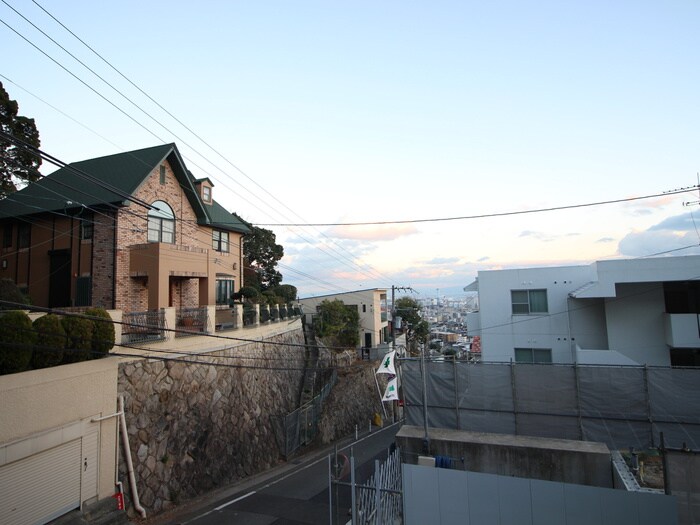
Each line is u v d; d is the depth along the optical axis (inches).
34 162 724.7
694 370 481.7
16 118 697.6
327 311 1599.4
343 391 1245.1
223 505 565.9
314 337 1395.2
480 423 544.4
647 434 486.3
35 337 413.4
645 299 783.1
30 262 888.3
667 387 487.5
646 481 402.0
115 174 875.4
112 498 479.2
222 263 1090.1
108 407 490.0
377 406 1400.1
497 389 544.1
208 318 701.3
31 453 398.3
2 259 929.5
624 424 495.2
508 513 345.4
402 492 374.9
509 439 486.0
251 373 825.5
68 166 326.3
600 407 505.7
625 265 733.9
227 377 735.7
